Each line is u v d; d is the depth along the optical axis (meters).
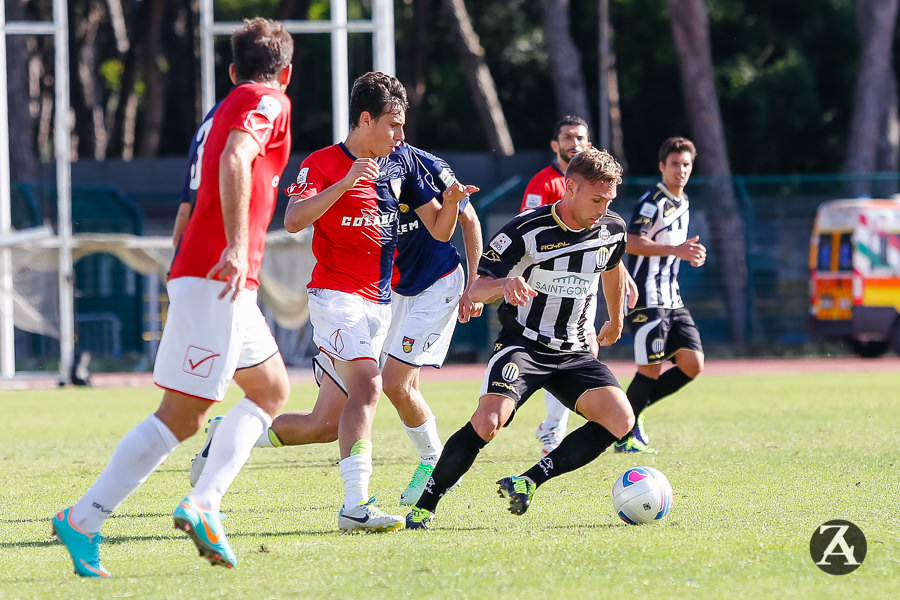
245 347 13.01
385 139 16.86
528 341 16.41
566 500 18.22
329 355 17.00
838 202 70.81
